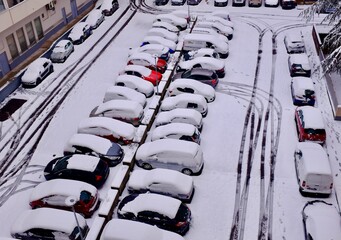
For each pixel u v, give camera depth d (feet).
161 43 117.19
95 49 124.98
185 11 140.67
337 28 84.33
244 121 87.45
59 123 89.81
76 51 124.16
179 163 70.90
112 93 91.35
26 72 105.50
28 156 80.18
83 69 113.09
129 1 166.81
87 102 97.09
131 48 124.26
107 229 56.49
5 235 62.39
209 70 99.66
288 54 116.16
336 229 56.44
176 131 76.64
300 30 131.44
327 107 90.74
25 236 59.06
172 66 107.14
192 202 66.85
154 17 148.77
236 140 81.71
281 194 67.92
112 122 80.59
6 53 110.73
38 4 116.98
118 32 137.18
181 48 118.21
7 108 96.27
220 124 86.74
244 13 147.74
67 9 144.15
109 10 151.33
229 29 127.75
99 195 67.56
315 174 64.13
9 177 74.84
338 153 76.84
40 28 128.06
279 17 142.72
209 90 93.76
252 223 62.90
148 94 96.02
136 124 85.15
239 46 123.03
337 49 78.28
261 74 106.32
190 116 81.46
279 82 101.96
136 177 67.82
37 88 104.17
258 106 92.53
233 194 68.44
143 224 56.90
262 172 73.00
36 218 59.26
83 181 68.49
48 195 63.57
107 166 71.72
